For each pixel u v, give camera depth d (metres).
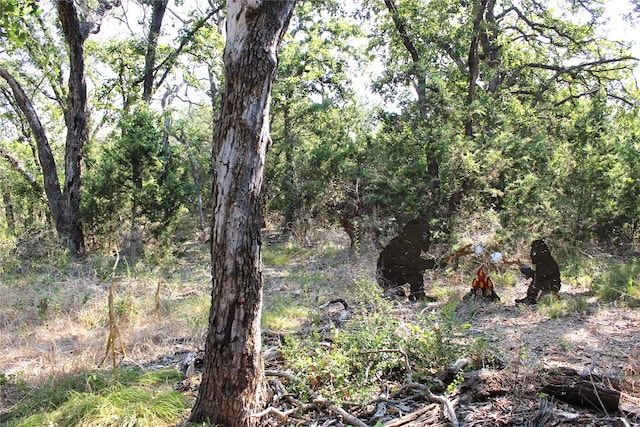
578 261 9.99
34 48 16.31
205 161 20.62
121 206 13.75
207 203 20.98
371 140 14.48
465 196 11.59
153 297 7.99
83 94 13.61
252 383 3.94
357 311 6.78
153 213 13.61
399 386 4.59
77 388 4.77
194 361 5.41
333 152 15.23
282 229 18.00
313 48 19.44
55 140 23.14
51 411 4.34
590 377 4.21
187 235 15.69
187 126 21.62
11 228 15.33
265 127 3.84
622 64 17.83
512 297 8.12
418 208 12.15
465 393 4.29
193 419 3.99
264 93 3.77
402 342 5.01
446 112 12.87
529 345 5.57
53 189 13.81
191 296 8.36
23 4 8.09
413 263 8.12
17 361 5.68
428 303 7.66
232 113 3.74
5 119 19.86
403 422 3.93
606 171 12.84
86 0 13.84
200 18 17.17
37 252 11.94
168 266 11.48
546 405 3.83
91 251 13.98
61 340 6.34
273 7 3.70
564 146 13.45
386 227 12.50
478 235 10.21
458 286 8.75
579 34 17.62
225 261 3.80
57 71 17.91
